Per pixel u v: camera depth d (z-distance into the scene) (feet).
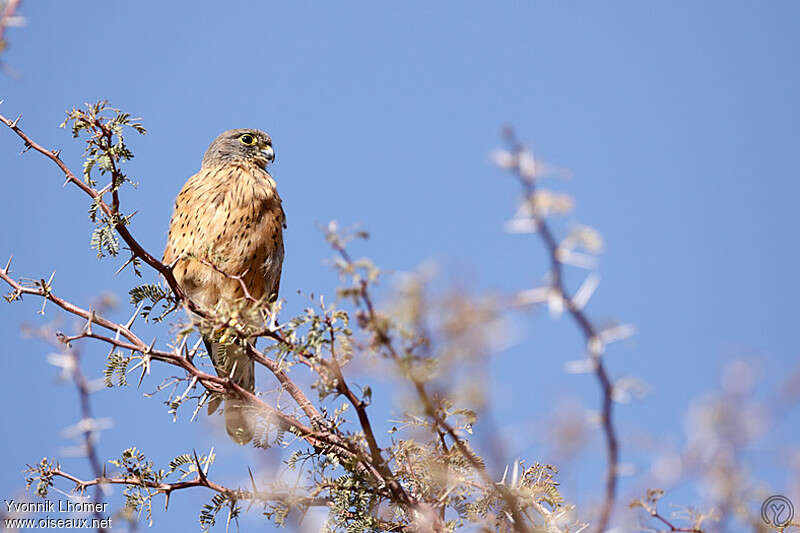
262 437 29.53
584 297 16.39
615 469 16.49
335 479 28.96
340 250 21.76
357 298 21.59
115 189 32.09
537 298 16.55
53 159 32.73
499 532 24.80
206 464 29.22
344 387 25.66
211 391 30.40
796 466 14.38
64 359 23.12
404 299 18.61
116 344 29.27
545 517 24.44
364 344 22.86
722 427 14.46
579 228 16.34
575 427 16.70
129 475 28.63
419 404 22.13
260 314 28.17
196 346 30.14
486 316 17.06
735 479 14.97
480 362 17.24
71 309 31.27
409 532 27.35
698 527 19.13
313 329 25.34
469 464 25.81
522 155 16.48
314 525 28.43
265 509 28.40
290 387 31.60
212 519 28.30
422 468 27.07
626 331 16.60
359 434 27.89
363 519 27.48
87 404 23.02
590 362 16.52
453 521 25.75
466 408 24.70
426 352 20.81
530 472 27.20
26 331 24.44
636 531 19.67
